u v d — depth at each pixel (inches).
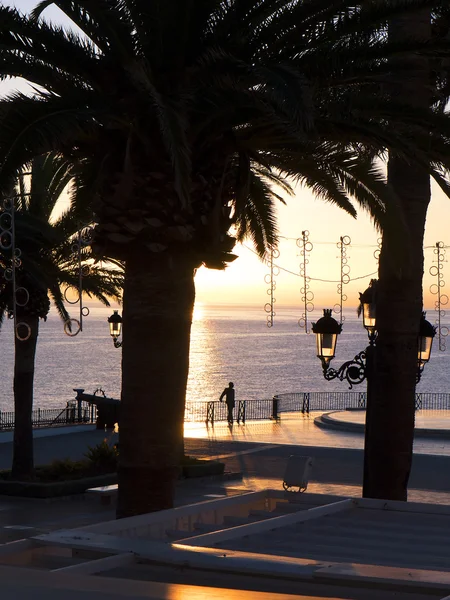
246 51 451.8
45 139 406.0
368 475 624.1
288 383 4192.9
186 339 485.1
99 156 470.9
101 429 1433.3
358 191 524.4
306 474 709.3
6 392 3747.5
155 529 365.7
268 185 723.4
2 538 697.6
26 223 839.1
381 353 616.1
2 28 443.8
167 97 443.5
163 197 460.8
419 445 1291.8
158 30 451.5
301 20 451.5
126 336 481.7
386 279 614.2
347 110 442.0
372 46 441.4
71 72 460.8
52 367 5280.5
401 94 589.9
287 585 243.9
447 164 468.4
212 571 257.9
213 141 470.0
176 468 486.3
